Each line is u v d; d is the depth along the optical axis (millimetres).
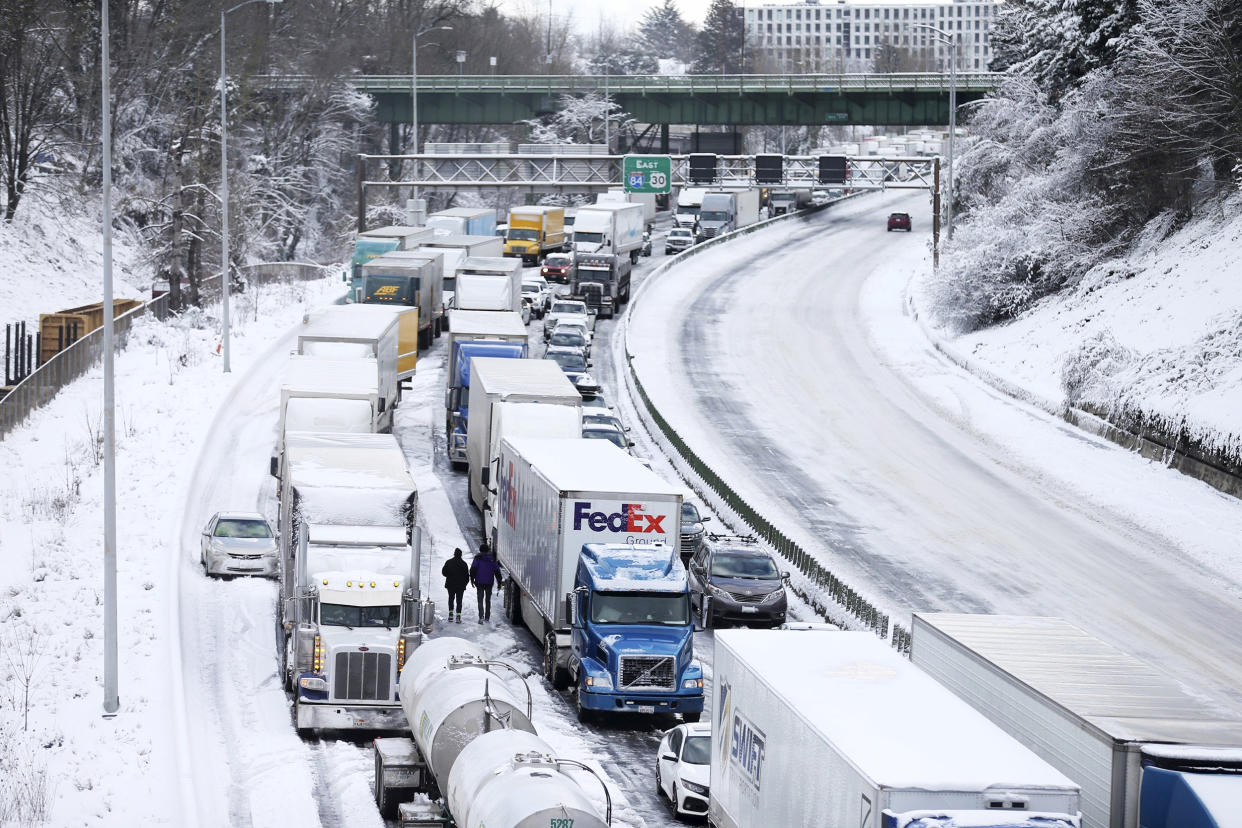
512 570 43562
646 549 37062
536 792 23125
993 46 125000
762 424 72625
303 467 38188
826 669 23984
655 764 33062
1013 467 64750
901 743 20234
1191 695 22156
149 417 64625
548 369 55188
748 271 125625
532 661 40219
